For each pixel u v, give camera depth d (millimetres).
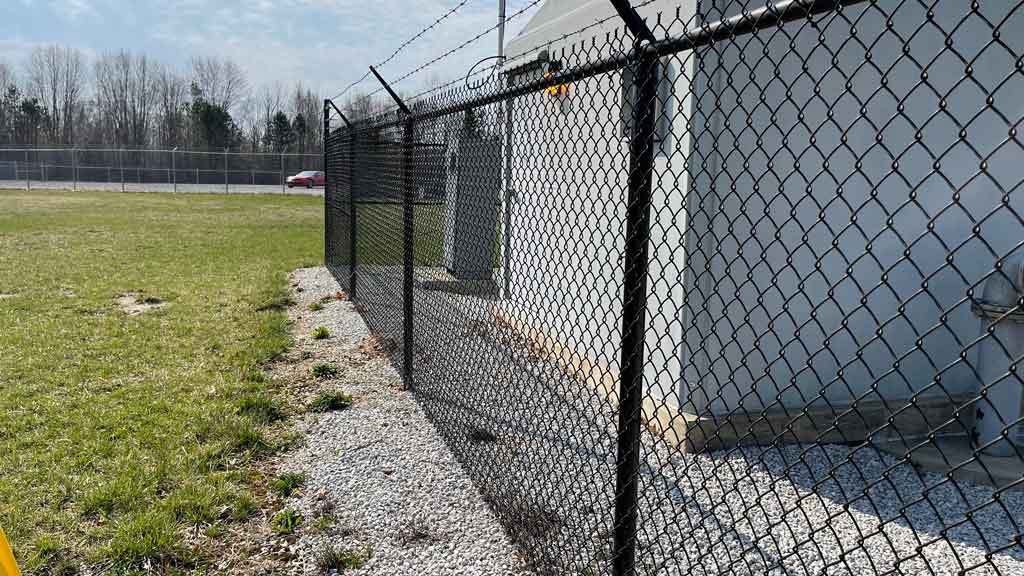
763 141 3914
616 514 2344
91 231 15844
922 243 4215
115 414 4520
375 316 6570
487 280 4207
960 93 4117
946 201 4207
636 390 2256
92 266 10766
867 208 4117
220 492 3447
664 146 4199
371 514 3297
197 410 4578
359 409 4738
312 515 3293
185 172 40281
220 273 10266
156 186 38438
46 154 40312
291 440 4176
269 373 5539
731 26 1799
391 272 5770
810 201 4039
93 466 3742
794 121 3939
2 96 61906
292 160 42344
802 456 1878
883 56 3994
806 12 1565
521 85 2986
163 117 63500
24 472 3654
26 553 2920
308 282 9602
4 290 8727
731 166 3902
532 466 3543
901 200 4148
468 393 4023
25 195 29484
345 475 3713
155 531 3055
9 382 5188
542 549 2771
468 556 2934
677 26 4125
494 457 3582
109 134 61812
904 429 4172
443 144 4375
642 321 2225
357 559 2906
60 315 7422
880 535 3041
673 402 4129
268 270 10562
